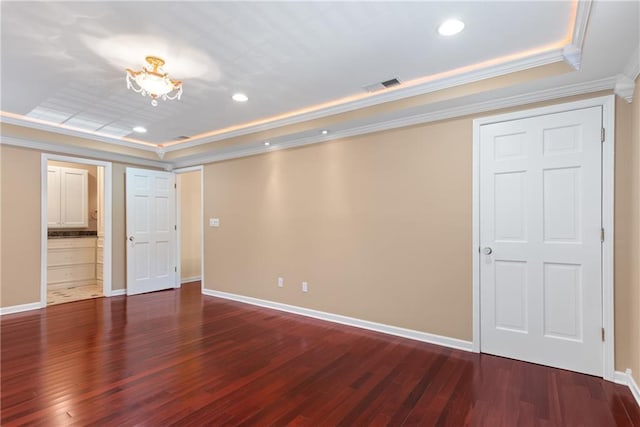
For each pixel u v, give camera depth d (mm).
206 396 2225
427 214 3254
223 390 2305
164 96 2873
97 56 2482
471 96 2785
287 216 4340
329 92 3193
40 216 4367
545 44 2334
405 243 3379
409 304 3344
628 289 2383
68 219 5848
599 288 2506
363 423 1944
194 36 2230
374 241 3584
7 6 1883
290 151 4328
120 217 5254
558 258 2656
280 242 4406
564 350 2623
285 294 4344
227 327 3660
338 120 3504
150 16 2004
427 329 3230
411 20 2057
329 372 2582
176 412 2039
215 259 5211
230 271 4992
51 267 5527
